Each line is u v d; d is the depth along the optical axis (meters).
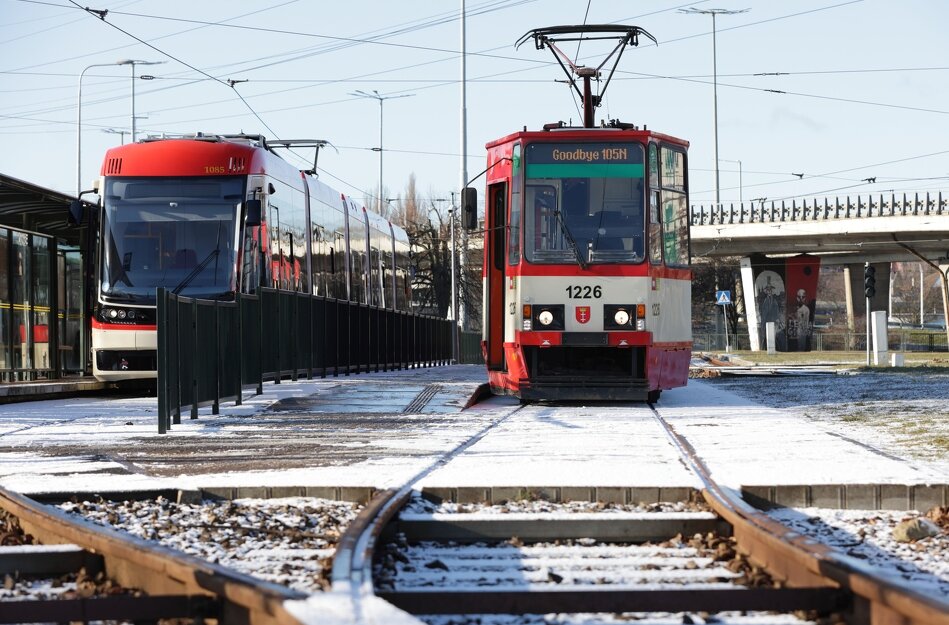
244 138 45.59
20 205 42.28
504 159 34.84
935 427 26.22
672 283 34.88
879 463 18.75
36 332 45.75
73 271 50.50
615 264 33.09
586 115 44.31
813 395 40.25
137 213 39.59
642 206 33.44
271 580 10.66
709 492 15.05
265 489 16.19
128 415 31.67
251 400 34.94
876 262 149.88
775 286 151.12
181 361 28.06
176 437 25.17
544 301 33.25
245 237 39.62
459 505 15.24
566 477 16.88
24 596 10.76
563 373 34.31
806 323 151.38
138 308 38.59
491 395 41.75
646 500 15.52
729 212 140.50
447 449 21.84
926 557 12.25
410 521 13.57
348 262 58.91
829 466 18.28
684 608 9.57
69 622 9.20
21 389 37.59
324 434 25.66
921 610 8.02
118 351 38.78
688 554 12.58
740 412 31.83
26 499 14.91
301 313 42.47
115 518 14.25
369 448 22.27
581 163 33.62
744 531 12.46
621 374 34.19
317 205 51.50
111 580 11.43
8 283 42.91
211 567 9.61
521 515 13.91
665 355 34.28
